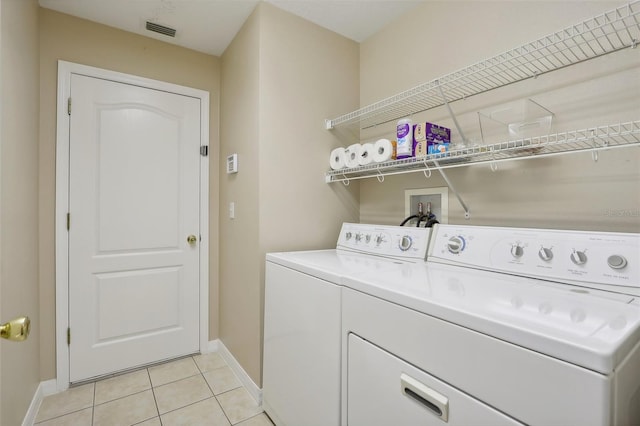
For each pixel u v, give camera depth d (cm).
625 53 100
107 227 191
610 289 81
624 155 100
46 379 172
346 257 146
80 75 183
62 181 177
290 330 132
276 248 171
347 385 99
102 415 154
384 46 192
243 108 186
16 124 128
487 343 61
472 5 143
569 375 50
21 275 135
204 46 216
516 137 122
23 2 139
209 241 228
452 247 120
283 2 169
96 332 188
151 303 205
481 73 131
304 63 183
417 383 74
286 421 133
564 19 113
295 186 178
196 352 222
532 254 98
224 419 152
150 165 205
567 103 114
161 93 208
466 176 146
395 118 187
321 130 190
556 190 116
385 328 84
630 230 99
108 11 178
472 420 62
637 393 57
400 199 180
